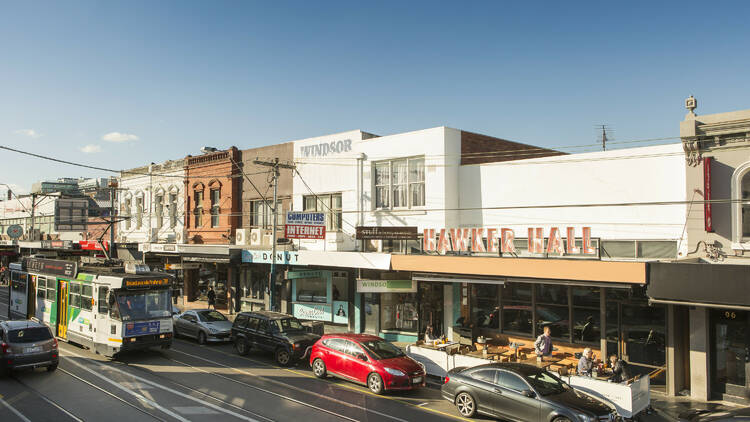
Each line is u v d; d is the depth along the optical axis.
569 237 15.76
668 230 15.30
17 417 11.30
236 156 29.22
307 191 25.27
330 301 24.27
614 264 13.79
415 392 14.69
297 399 13.25
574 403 11.24
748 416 9.83
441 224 19.92
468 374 12.83
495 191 19.38
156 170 35.06
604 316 16.47
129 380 14.75
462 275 18.03
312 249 24.17
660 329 15.36
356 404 13.01
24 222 54.25
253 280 28.45
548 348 15.95
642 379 12.82
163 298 17.94
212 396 13.30
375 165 22.58
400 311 22.17
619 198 16.34
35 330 15.55
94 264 19.73
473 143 21.58
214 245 27.14
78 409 11.94
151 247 32.06
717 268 12.10
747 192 13.44
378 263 19.89
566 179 17.55
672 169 15.34
